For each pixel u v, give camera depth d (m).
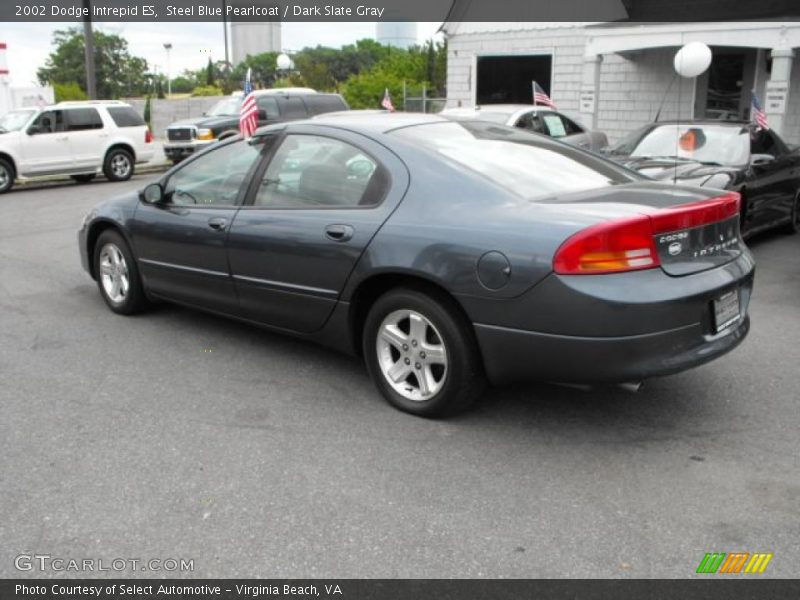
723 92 16.38
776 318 6.12
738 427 4.09
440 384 4.08
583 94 15.59
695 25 13.97
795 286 7.20
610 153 9.48
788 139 15.88
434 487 3.49
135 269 6.03
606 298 3.47
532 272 3.60
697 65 8.74
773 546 3.01
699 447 3.86
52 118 17.55
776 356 5.19
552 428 4.09
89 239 6.43
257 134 5.12
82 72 65.31
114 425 4.18
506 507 3.31
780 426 4.09
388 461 3.74
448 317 3.96
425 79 43.12
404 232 4.07
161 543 3.07
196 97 38.91
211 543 3.07
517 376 3.85
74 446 3.92
